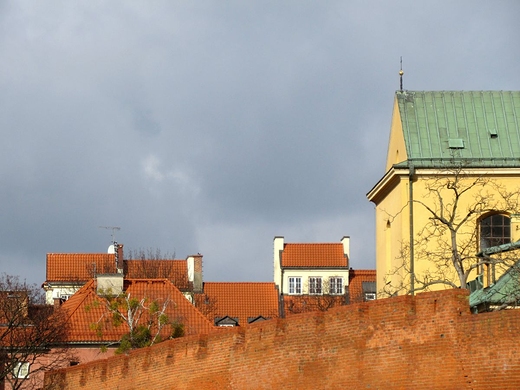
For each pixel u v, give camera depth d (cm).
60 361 11406
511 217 9894
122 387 8538
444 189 9925
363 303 6378
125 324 12188
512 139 10262
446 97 10556
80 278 17375
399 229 10006
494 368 5672
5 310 11644
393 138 10794
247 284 17038
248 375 7156
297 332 6800
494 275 7812
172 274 17225
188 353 7775
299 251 18038
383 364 6191
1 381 11012
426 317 6028
